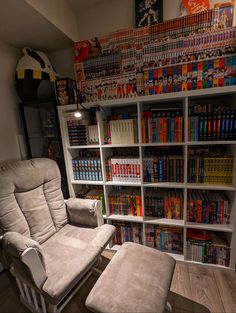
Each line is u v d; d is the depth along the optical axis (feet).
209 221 5.00
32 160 5.02
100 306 2.87
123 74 5.16
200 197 5.11
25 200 4.54
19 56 6.02
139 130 4.83
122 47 5.08
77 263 3.73
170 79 4.76
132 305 2.84
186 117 4.37
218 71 4.44
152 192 5.67
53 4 4.72
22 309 4.17
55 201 5.19
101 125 5.21
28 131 6.20
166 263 3.62
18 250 3.20
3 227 4.01
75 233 4.92
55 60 6.47
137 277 3.32
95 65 5.38
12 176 4.36
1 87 5.47
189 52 4.58
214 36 4.38
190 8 4.84
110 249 5.82
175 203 5.23
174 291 4.42
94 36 5.85
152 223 5.28
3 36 5.20
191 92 4.20
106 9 5.58
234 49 4.30
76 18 5.87
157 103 5.47
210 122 4.40
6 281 4.98
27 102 5.81
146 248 4.02
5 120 5.62
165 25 4.66
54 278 3.38
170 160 4.96
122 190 6.08
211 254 4.97
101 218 5.17
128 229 5.75
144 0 5.05
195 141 4.53
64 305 3.93
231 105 4.60
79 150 6.36
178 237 5.37
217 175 4.71
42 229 4.66
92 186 6.59
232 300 4.15
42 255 3.39
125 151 6.11
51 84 5.78
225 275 4.80
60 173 5.88
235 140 4.32
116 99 4.83
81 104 5.11
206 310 3.96
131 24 5.46
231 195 4.73
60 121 5.45
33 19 4.49
